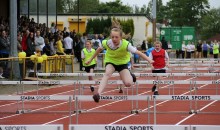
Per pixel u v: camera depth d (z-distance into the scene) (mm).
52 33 30422
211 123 12758
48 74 19891
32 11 36281
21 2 35031
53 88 22094
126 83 10164
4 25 27344
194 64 31078
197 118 13609
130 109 15273
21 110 14633
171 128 6652
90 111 14461
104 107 15812
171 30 54656
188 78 27359
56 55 25266
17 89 19719
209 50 56125
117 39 9922
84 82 16641
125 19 57281
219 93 20062
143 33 57281
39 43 25719
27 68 22344
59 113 14484
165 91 20875
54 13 38094
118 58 10133
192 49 49781
